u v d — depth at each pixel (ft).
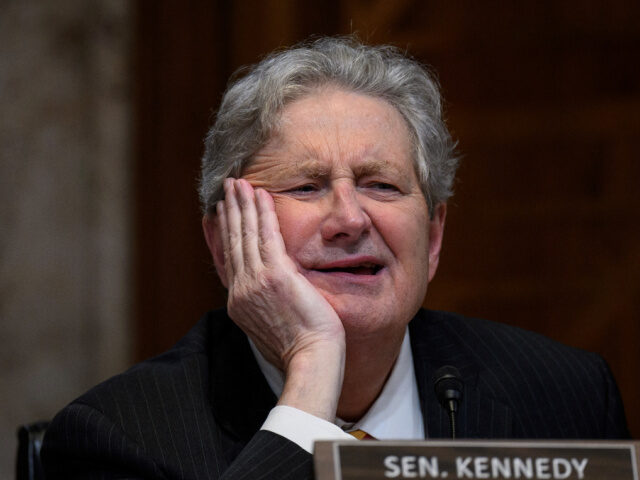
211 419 8.70
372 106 9.00
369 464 5.79
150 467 8.18
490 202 18.74
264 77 9.00
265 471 7.14
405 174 8.90
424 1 18.76
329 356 7.97
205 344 9.59
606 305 18.53
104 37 18.03
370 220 8.55
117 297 17.92
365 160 8.68
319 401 7.66
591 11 18.78
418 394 9.67
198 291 18.20
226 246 8.89
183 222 18.20
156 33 18.24
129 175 18.10
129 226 18.04
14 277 17.60
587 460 5.96
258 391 9.00
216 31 18.42
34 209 17.71
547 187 18.72
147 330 18.01
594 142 18.70
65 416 8.59
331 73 9.03
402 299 8.63
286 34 18.33
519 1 18.81
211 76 18.38
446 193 9.89
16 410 17.39
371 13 18.58
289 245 8.55
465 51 18.76
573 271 18.65
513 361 10.24
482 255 18.71
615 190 18.61
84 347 17.78
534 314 18.66
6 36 17.74
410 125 9.21
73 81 17.93
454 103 18.75
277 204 8.70
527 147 18.78
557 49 18.79
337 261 8.46
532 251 18.69
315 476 5.73
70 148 17.85
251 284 8.38
